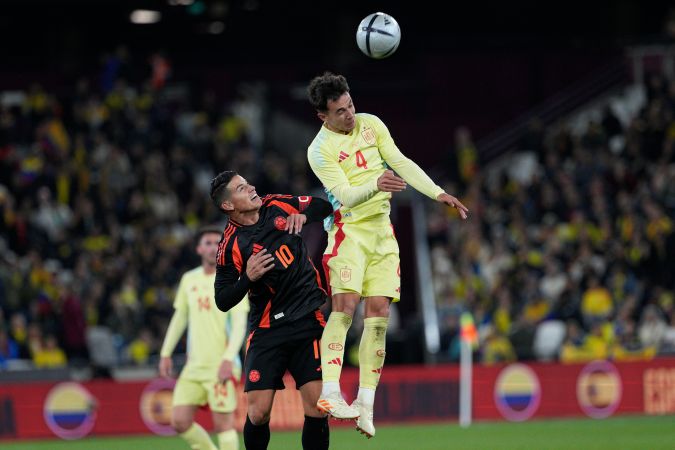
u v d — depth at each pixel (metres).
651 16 101.38
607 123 82.88
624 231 69.56
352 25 98.12
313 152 28.67
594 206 72.44
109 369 58.94
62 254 68.75
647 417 56.81
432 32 103.69
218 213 75.81
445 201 27.81
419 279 71.94
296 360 29.34
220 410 36.06
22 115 78.69
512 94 94.94
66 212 72.81
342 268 28.33
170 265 68.06
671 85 81.06
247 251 28.83
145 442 50.12
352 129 28.59
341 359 28.30
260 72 96.69
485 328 63.53
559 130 80.56
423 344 65.69
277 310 29.14
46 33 99.38
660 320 61.47
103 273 65.94
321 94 27.98
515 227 71.31
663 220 68.38
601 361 58.03
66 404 54.38
